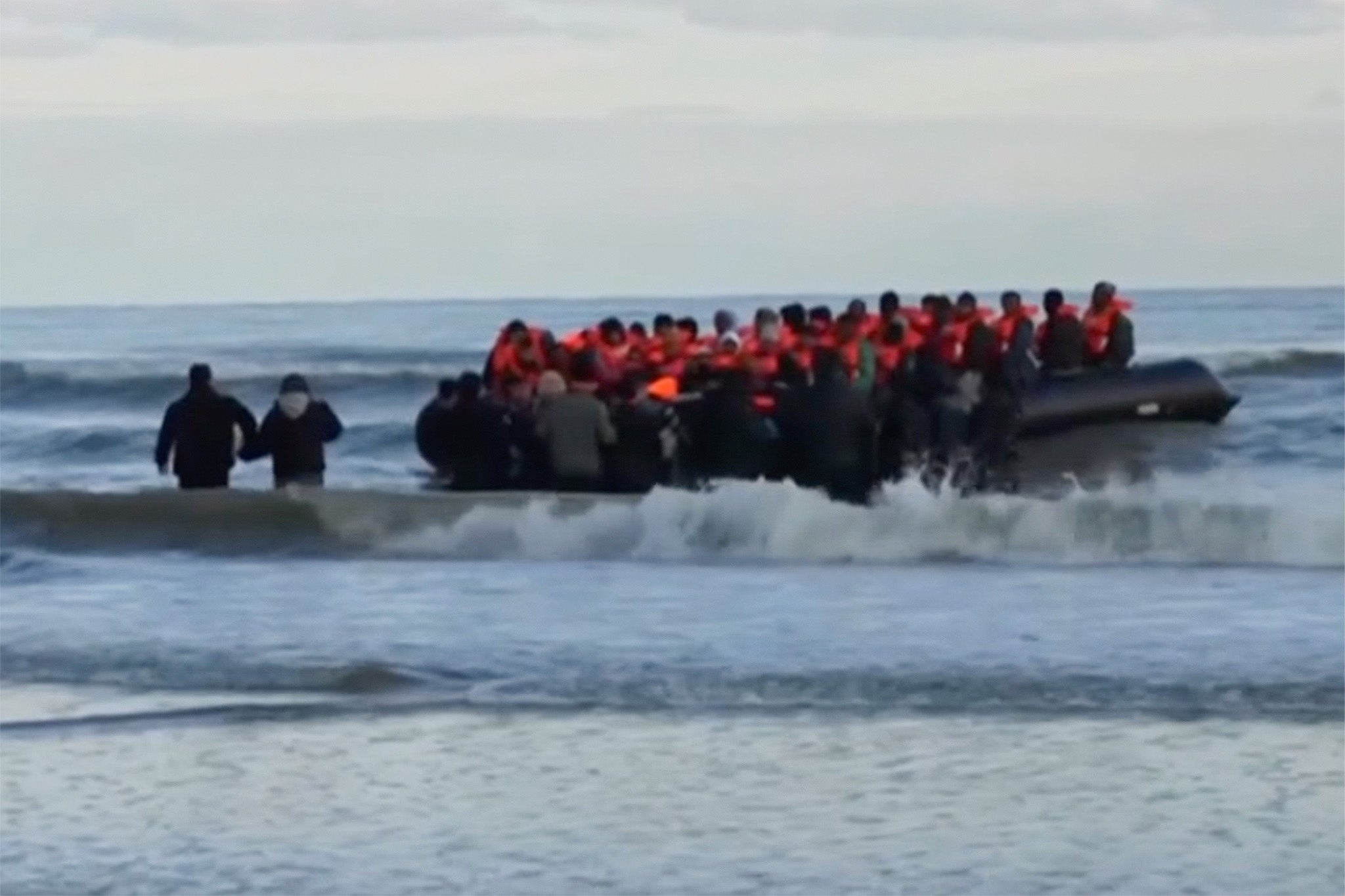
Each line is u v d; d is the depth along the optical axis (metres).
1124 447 76.19
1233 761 32.72
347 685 38.09
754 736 34.44
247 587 48.28
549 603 45.69
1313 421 86.56
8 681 38.78
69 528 55.28
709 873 28.02
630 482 59.41
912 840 29.23
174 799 31.31
